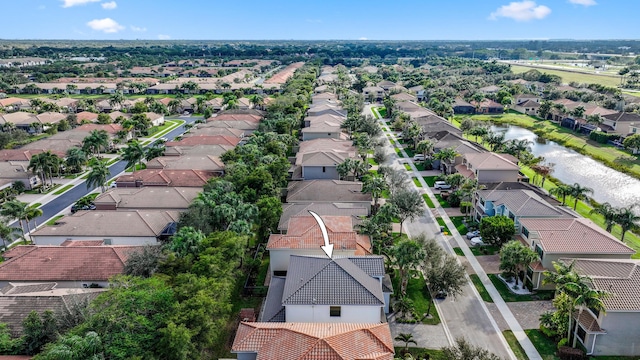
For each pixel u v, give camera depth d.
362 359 35.00
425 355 44.62
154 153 107.19
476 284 58.31
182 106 189.25
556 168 111.50
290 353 35.50
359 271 47.12
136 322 38.41
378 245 65.12
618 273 47.56
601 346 44.62
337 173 92.12
